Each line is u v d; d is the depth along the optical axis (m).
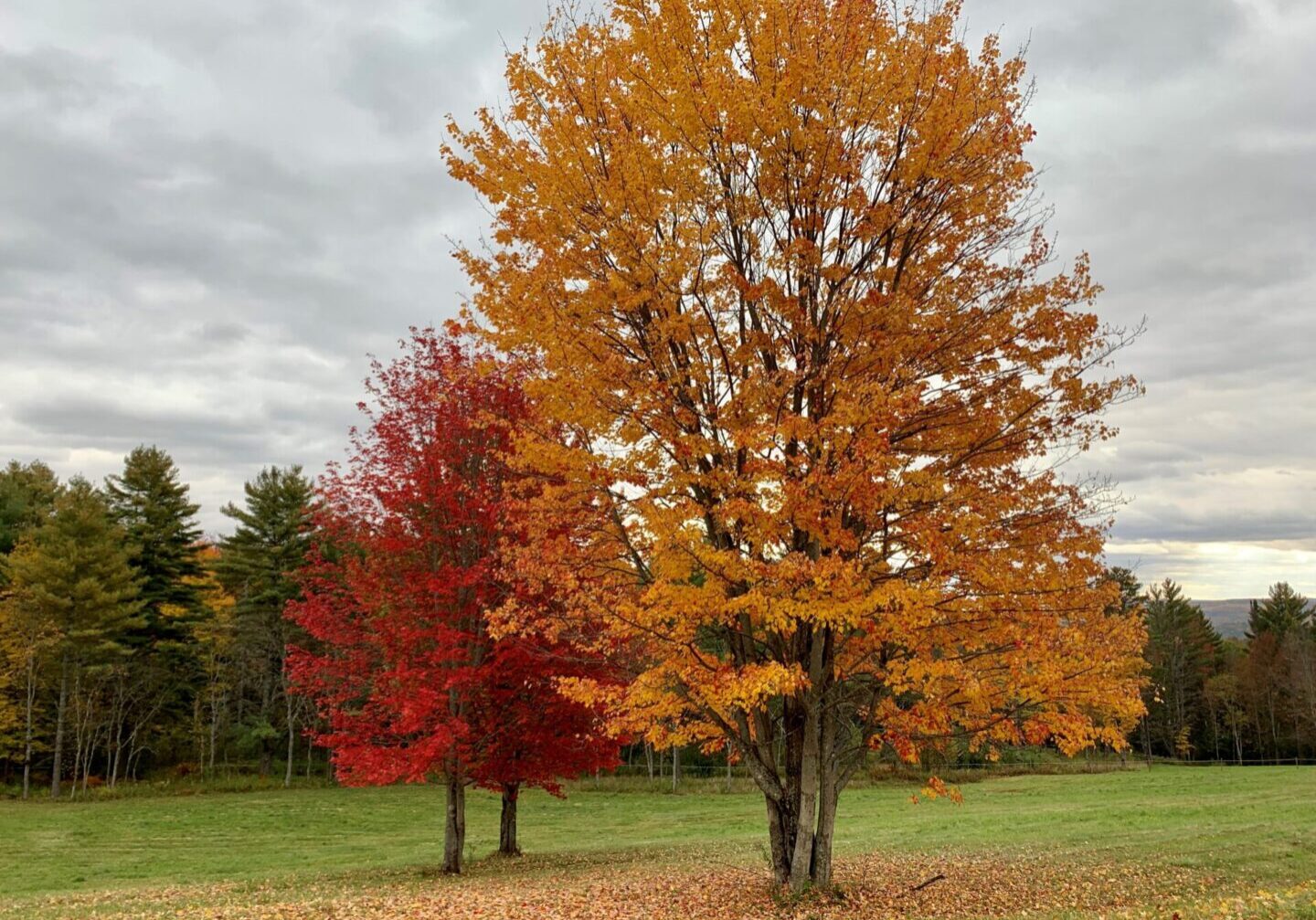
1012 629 8.77
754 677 8.20
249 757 50.28
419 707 13.91
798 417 8.12
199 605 47.03
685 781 44.72
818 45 8.75
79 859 23.08
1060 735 9.08
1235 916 8.28
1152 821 21.55
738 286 9.27
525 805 36.81
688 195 9.11
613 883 13.82
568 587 10.16
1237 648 91.94
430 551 15.96
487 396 15.57
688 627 8.80
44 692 41.22
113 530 42.31
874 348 8.83
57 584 38.78
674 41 9.02
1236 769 48.16
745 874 14.24
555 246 9.44
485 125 9.88
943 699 9.58
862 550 9.23
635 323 9.44
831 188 9.04
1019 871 13.88
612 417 9.22
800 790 10.52
